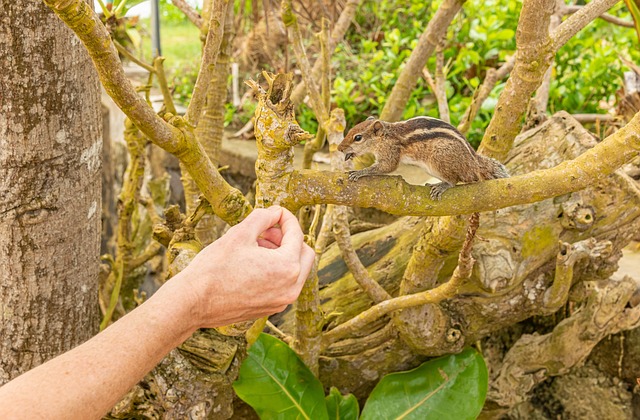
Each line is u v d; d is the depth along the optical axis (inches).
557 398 125.2
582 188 67.1
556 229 100.5
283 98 64.4
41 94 77.8
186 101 225.3
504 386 113.6
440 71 129.5
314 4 207.8
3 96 76.9
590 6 77.9
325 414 97.6
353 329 99.8
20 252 82.0
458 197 67.6
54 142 80.0
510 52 183.2
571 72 181.9
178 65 263.4
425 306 99.8
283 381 97.7
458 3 116.1
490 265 97.2
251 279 54.8
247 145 185.2
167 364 89.6
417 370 104.1
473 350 104.9
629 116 151.4
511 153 109.0
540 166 105.0
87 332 90.3
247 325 77.4
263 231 59.6
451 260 102.0
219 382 91.7
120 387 47.3
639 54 186.5
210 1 104.1
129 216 127.6
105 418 89.1
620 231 101.0
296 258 57.6
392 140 83.5
